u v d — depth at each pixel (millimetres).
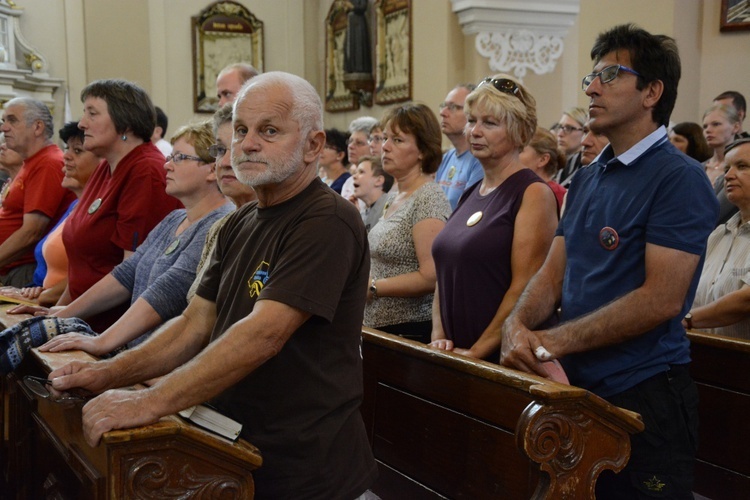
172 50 10133
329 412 1812
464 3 7496
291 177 1840
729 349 2758
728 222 3188
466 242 2607
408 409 2467
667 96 2203
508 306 2500
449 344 2578
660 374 2174
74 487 1946
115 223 3158
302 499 1772
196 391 1636
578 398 1865
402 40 8461
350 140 5066
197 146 2658
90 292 2850
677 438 2162
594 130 2260
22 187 4375
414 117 3061
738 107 4418
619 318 2076
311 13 10773
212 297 2021
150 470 1609
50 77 9539
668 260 2072
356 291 1849
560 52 7844
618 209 2203
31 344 2334
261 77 1842
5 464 2932
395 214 3066
